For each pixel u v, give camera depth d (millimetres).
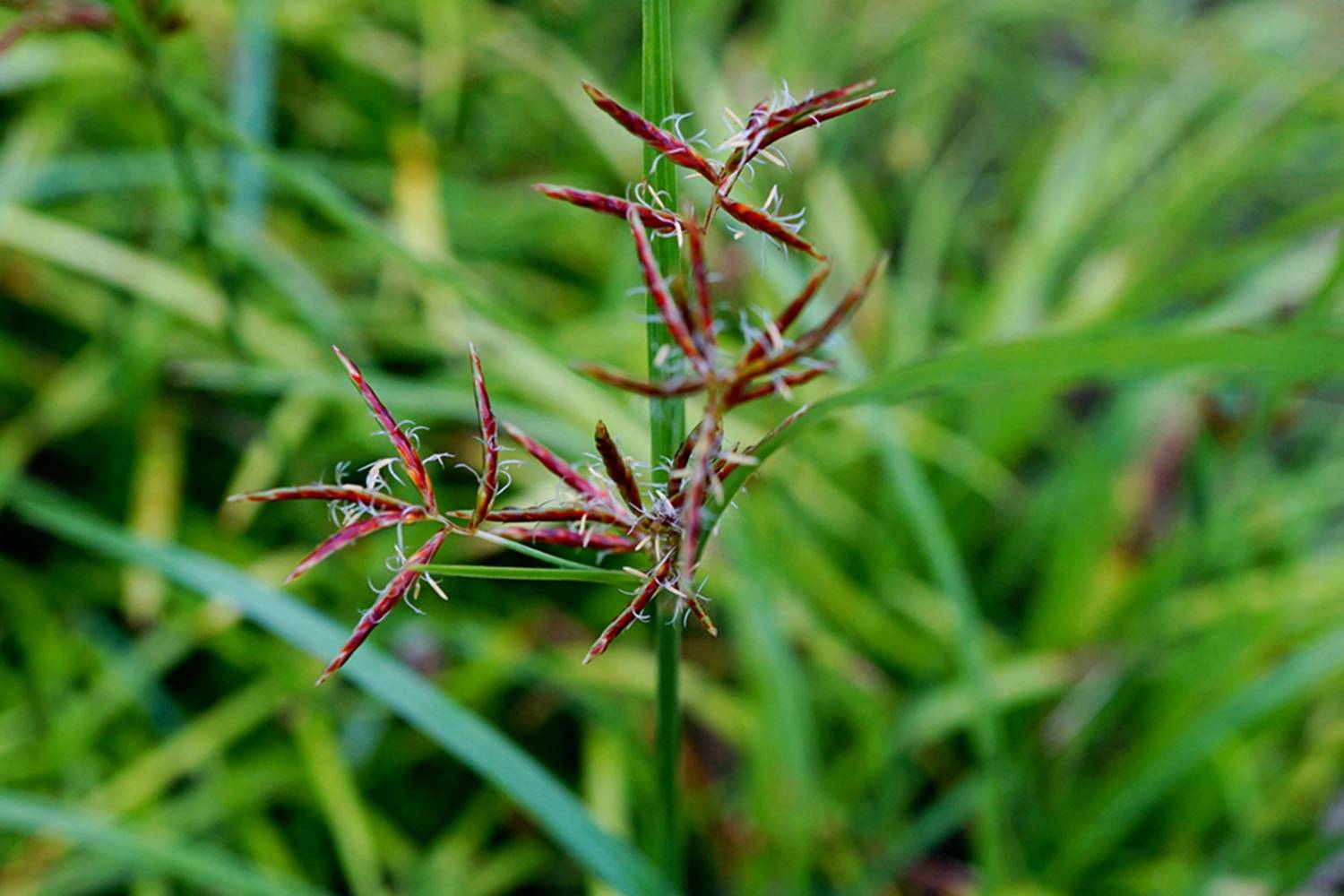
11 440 499
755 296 504
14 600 494
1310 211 436
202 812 444
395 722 492
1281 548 542
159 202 574
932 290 604
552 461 228
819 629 462
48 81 550
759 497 489
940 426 560
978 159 761
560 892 470
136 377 503
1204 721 382
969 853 495
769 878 437
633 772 457
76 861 420
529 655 470
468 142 648
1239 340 229
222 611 466
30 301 531
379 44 627
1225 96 658
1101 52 730
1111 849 464
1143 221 593
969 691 386
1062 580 514
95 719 459
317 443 527
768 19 749
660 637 271
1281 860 451
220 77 572
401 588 226
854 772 471
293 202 575
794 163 558
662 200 232
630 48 676
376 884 419
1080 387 638
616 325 523
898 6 701
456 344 485
